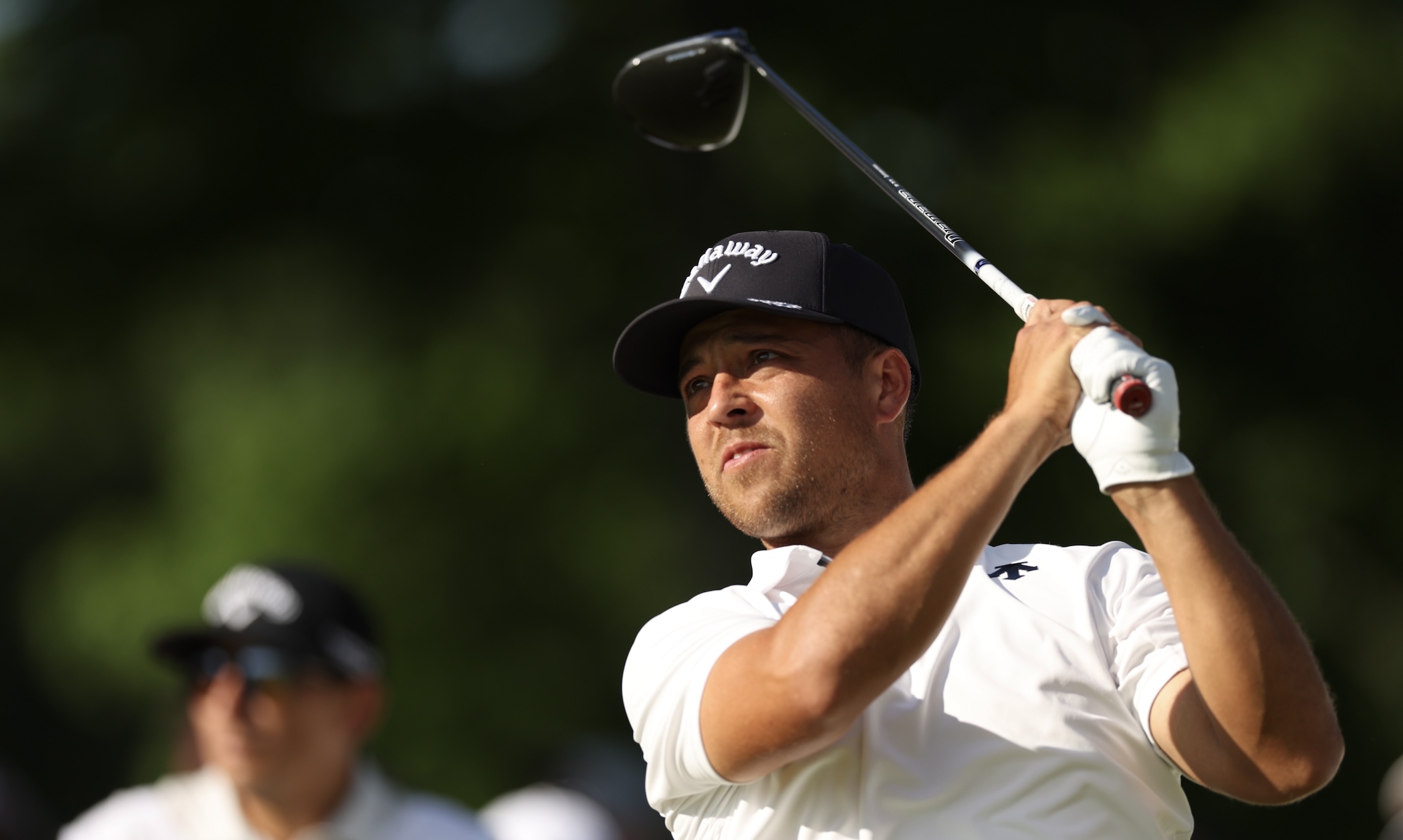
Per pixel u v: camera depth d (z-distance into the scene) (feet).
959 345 130.00
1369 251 140.87
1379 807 148.97
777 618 27.96
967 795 25.79
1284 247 137.39
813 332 30.17
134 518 164.14
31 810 59.41
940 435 131.03
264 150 143.95
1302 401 144.66
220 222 148.15
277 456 149.07
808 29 132.57
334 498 147.54
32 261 150.20
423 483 148.46
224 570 148.25
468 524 150.41
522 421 145.48
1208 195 127.24
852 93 132.87
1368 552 148.87
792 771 26.35
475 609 152.05
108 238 149.38
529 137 141.28
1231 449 140.46
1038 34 134.51
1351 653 150.20
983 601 27.61
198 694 40.68
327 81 144.66
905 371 31.32
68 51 147.13
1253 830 147.54
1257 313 142.31
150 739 173.78
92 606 156.76
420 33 145.48
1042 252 130.00
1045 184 128.67
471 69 144.66
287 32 141.28
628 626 155.22
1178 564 24.84
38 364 160.04
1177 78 132.36
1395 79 130.41
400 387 147.95
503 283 149.28
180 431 161.99
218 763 40.34
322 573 41.75
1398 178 135.74
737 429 29.94
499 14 145.48
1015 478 25.07
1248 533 140.87
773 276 30.04
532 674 152.15
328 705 40.73
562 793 55.88
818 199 133.28
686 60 40.70
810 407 29.71
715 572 136.15
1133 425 24.76
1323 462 143.54
